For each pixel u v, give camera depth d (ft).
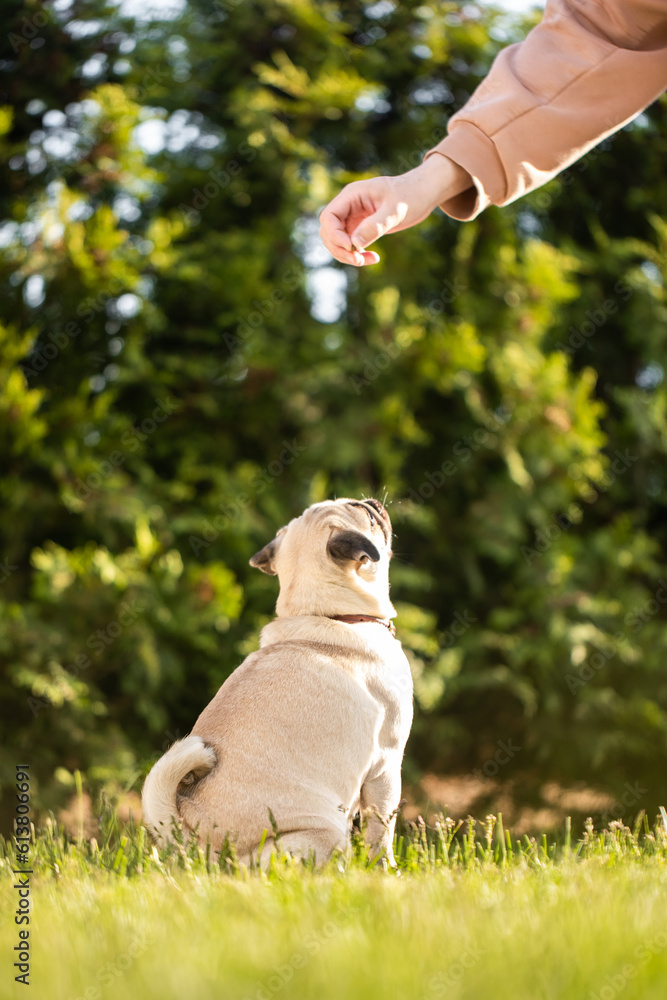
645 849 9.61
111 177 25.96
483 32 29.19
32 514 24.34
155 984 4.71
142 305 25.76
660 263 29.35
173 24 28.07
